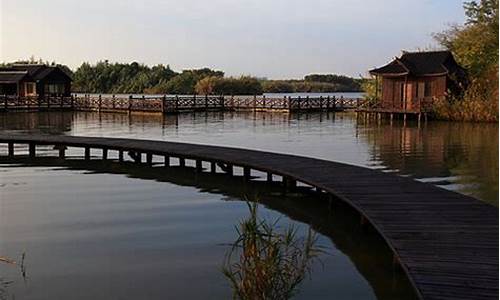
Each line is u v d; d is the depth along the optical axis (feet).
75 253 27.61
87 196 40.98
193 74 289.74
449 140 78.43
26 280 24.11
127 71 309.83
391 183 37.09
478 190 42.37
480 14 141.18
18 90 163.94
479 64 126.31
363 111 122.42
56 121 116.57
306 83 349.61
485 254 21.90
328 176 39.96
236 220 34.09
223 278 24.09
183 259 26.63
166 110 139.54
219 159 48.98
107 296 22.38
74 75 310.65
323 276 24.39
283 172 42.06
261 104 150.71
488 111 108.99
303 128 99.45
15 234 30.94
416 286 18.84
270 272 17.19
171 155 53.78
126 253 27.55
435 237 24.30
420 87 122.01
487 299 17.72
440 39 148.15
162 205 38.09
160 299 22.06
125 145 58.70
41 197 40.52
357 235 31.12
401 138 81.41
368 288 23.06
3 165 56.18
